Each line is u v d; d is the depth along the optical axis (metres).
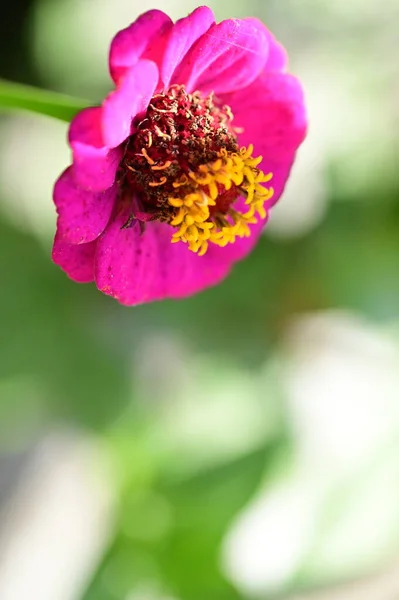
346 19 0.44
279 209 0.46
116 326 0.44
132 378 0.43
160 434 0.41
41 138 0.45
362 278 0.44
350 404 0.50
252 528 0.43
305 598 0.44
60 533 0.48
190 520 0.39
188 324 0.45
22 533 0.48
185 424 0.41
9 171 0.44
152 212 0.31
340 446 0.48
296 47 0.45
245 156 0.31
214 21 0.29
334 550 0.39
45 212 0.43
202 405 0.43
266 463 0.40
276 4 0.44
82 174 0.28
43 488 0.49
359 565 0.39
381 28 0.44
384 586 0.45
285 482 0.40
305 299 0.45
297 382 0.51
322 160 0.45
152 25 0.28
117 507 0.40
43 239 0.43
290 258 0.45
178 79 0.30
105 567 0.39
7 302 0.42
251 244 0.32
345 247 0.44
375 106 0.44
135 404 0.43
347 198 0.44
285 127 0.32
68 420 0.43
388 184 0.44
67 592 0.46
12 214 0.43
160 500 0.39
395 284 0.44
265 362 0.45
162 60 0.29
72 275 0.30
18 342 0.42
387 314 0.44
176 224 0.30
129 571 0.39
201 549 0.39
